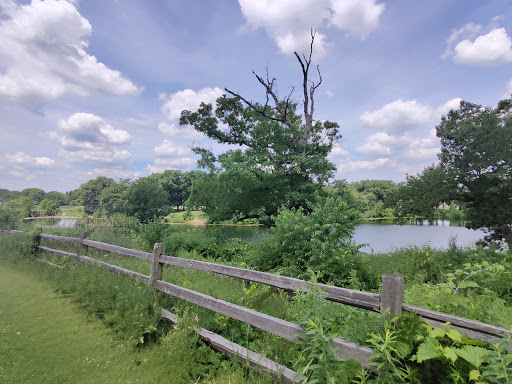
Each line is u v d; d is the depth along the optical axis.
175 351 3.23
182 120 22.61
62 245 8.40
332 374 2.22
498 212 15.48
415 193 17.48
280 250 8.24
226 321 3.75
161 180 105.44
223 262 10.40
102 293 4.71
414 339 2.05
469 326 2.03
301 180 19.72
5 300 4.98
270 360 2.88
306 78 22.98
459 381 1.96
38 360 3.17
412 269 8.09
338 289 2.65
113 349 3.46
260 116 23.67
